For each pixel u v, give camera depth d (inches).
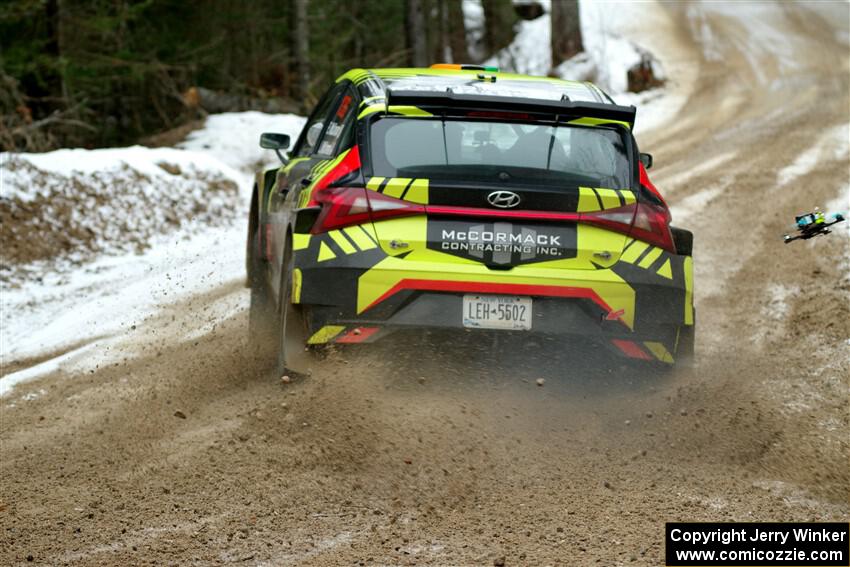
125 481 726.5
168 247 1871.3
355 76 953.5
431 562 581.6
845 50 5866.1
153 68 3491.6
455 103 823.1
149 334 1251.8
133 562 581.6
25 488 723.4
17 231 1749.5
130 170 2071.9
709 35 6392.7
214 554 593.0
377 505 676.1
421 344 797.2
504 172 808.9
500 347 800.9
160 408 911.7
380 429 777.6
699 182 2276.1
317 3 4446.4
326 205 809.5
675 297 818.8
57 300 1524.4
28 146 2672.2
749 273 1443.2
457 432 778.2
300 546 605.6
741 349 1100.5
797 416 869.8
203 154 2346.2
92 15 3287.4
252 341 1130.0
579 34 5137.8
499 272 792.3
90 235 1829.5
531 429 797.9
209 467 742.5
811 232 811.4
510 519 654.5
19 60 2950.3
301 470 734.5
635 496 698.2
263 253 1146.0
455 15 6274.6
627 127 848.3
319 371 810.2
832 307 1214.9
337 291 791.1
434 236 792.3
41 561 585.3
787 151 2664.9
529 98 828.6
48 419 917.8
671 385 844.6
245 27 4170.8
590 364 821.2
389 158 811.4
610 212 810.8
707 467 757.3
